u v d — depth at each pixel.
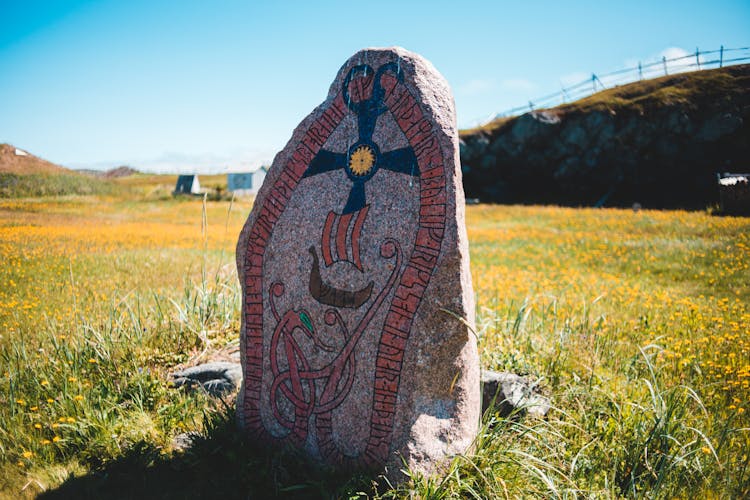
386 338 3.78
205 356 5.75
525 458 3.75
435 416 3.70
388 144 3.96
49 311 7.02
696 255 13.01
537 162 34.97
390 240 3.85
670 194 31.25
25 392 4.70
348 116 4.12
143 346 5.73
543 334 6.30
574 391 4.71
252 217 4.28
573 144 33.59
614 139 32.50
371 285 3.86
